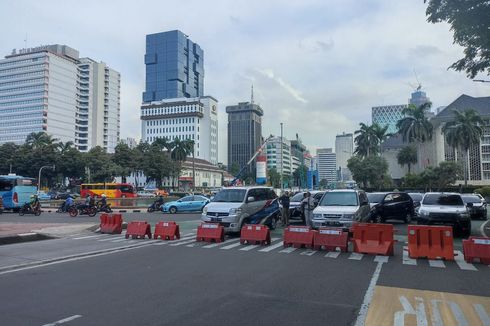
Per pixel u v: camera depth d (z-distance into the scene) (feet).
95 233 59.21
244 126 442.50
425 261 34.86
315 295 23.54
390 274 29.50
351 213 45.85
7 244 47.16
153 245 45.47
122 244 46.62
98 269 31.42
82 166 294.66
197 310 20.63
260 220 56.70
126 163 288.30
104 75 573.74
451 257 35.35
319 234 41.39
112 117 584.40
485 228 64.13
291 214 73.15
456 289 25.14
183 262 34.24
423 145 317.42
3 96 521.65
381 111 529.45
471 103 313.94
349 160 273.95
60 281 27.27
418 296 23.40
